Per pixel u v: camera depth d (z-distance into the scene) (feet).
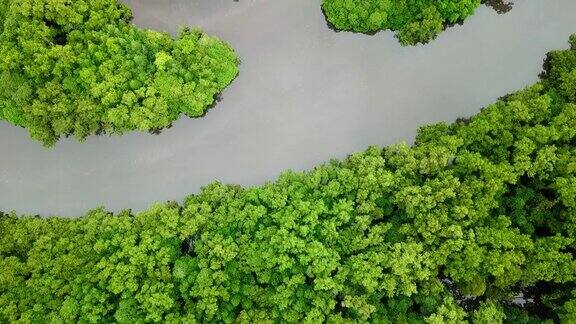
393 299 135.23
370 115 157.69
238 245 139.95
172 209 144.66
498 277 134.00
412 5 150.61
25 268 141.18
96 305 136.56
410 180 140.56
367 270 133.49
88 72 144.97
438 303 135.23
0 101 149.69
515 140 142.82
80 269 140.46
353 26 155.94
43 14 146.92
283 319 134.41
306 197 142.82
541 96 142.31
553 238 134.62
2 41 146.20
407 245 133.90
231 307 135.54
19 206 158.20
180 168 157.89
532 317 137.39
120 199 157.69
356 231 138.10
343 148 157.07
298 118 158.30
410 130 157.28
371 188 140.15
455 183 136.36
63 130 150.00
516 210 139.85
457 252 134.72
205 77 151.02
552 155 137.59
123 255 139.44
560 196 136.77
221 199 145.69
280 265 135.54
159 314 134.10
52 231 146.10
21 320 135.95
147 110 147.95
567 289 137.90
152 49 150.30
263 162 157.48
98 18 150.10
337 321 130.62
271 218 142.00
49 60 144.77
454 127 148.15
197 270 138.62
